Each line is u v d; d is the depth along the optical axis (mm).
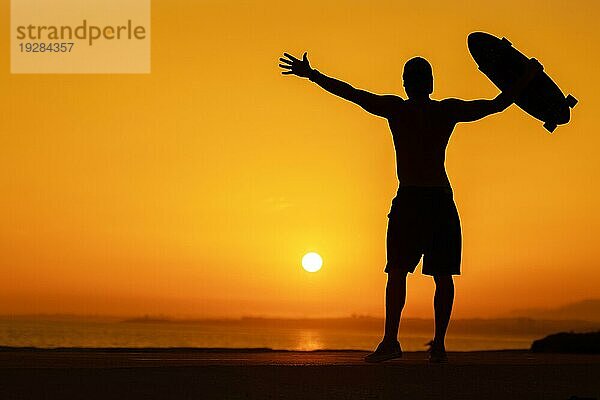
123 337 94375
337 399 5738
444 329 8273
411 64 8258
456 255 8195
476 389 6359
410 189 8125
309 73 8102
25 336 86188
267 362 7906
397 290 8133
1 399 5504
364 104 8188
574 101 8719
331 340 124625
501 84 8492
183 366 7102
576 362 8703
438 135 8203
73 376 6441
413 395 6000
